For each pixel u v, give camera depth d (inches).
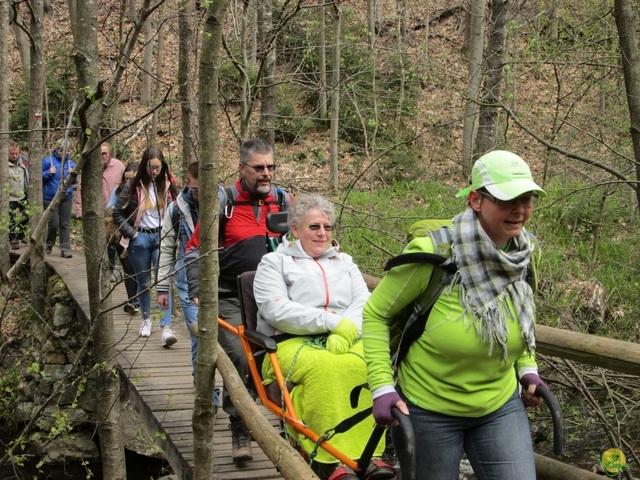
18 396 352.8
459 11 864.9
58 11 829.2
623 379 225.1
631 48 227.1
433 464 102.3
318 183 591.5
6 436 359.3
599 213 323.0
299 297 141.7
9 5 346.9
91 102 175.6
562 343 128.3
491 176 93.3
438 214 332.5
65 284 394.3
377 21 772.6
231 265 177.5
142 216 293.4
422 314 99.1
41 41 365.1
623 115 316.5
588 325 290.0
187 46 343.9
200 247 138.2
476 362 98.1
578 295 302.2
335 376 127.2
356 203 514.9
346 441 123.4
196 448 144.3
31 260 398.3
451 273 97.2
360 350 132.3
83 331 356.5
